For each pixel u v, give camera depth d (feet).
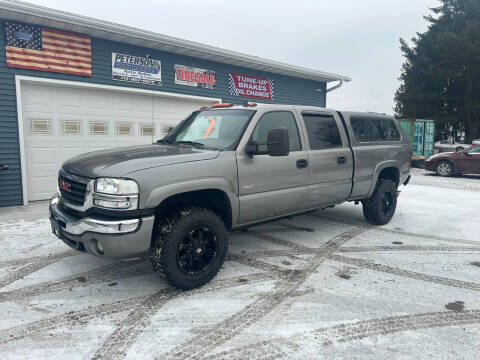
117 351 8.57
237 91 40.65
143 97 33.22
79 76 28.71
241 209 12.87
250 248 16.21
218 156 12.21
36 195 27.68
